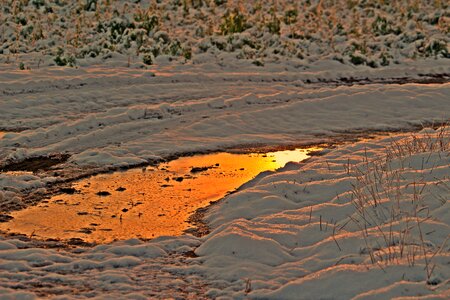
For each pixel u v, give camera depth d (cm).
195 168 1220
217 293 725
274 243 830
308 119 1540
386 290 682
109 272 775
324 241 823
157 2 2850
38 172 1177
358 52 2275
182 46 2242
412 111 1616
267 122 1506
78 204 1031
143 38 2250
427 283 696
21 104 1576
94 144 1331
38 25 2367
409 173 998
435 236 803
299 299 704
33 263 802
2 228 931
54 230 928
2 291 716
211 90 1756
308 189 1019
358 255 776
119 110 1524
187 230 936
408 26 2623
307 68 2131
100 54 2114
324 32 2516
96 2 2706
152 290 736
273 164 1255
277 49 2278
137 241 878
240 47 2300
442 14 2812
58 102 1609
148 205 1035
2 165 1209
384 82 1969
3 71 1852
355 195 959
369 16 2803
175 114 1539
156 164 1237
